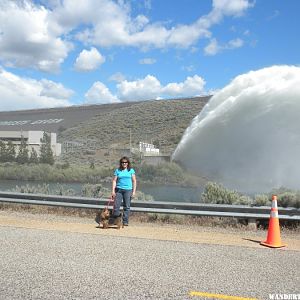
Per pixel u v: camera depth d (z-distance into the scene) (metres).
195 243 8.86
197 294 5.53
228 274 6.47
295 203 11.88
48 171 44.50
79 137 128.50
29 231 10.02
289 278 6.30
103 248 8.16
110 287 5.75
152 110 143.62
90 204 12.85
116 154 78.25
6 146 80.44
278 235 8.74
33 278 6.13
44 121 186.50
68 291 5.57
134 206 12.25
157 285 5.88
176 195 19.11
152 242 8.86
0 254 7.59
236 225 11.38
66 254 7.62
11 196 14.01
